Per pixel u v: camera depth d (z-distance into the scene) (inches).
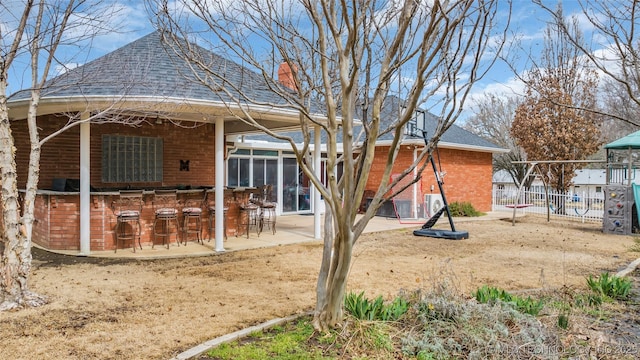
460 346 148.5
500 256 336.2
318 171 397.4
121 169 419.2
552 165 791.7
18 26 197.8
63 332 163.6
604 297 218.4
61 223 329.1
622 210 478.6
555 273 279.1
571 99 762.2
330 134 145.8
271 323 172.7
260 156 591.8
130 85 271.1
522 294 221.0
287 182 629.3
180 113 349.4
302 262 300.4
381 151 645.3
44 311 188.7
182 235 370.9
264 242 380.8
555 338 155.9
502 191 786.2
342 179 165.5
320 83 211.6
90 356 142.5
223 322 175.8
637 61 166.7
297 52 176.1
